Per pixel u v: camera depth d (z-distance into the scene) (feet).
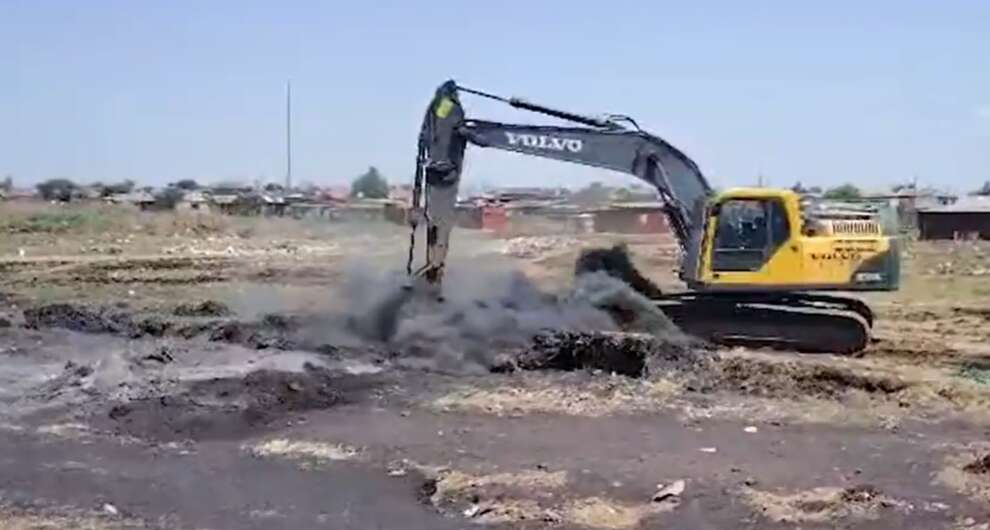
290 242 129.70
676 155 57.57
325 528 30.86
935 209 144.97
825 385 46.65
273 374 47.19
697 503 32.37
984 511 31.81
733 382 47.29
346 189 226.38
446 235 56.59
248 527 30.89
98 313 63.00
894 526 30.66
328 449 38.32
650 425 41.34
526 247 116.26
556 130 57.62
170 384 46.78
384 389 46.83
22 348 55.42
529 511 31.83
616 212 153.48
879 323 67.21
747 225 54.95
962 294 81.30
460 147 57.11
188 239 133.59
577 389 46.62
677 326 56.08
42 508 32.35
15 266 98.27
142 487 34.42
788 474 35.19
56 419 42.27
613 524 30.89
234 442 39.37
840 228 55.11
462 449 38.11
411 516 31.86
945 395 45.44
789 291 55.31
